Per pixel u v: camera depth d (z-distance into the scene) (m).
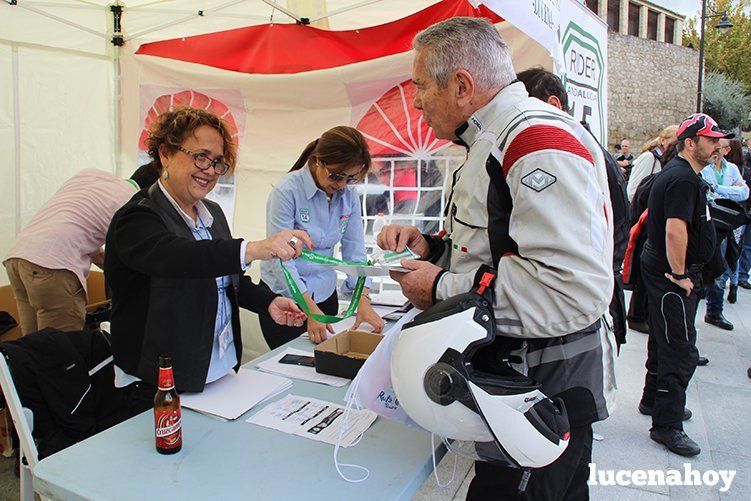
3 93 3.29
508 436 0.87
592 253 0.92
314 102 3.23
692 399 3.24
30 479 1.52
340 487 0.98
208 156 1.32
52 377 1.79
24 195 3.47
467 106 1.08
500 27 2.60
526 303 0.93
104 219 2.46
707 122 2.42
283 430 1.20
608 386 1.15
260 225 3.43
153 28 3.52
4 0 3.12
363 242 2.47
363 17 3.08
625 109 20.64
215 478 1.00
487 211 1.03
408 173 3.11
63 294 2.38
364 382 1.06
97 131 3.83
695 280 2.54
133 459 1.07
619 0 23.94
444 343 0.88
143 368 1.33
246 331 3.39
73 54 3.59
